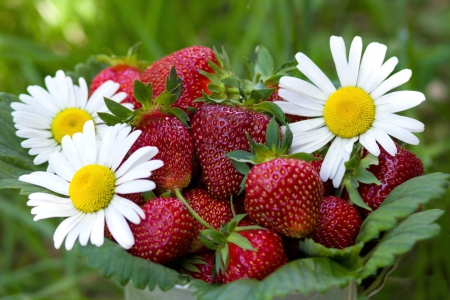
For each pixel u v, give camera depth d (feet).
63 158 0.98
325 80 1.01
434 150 1.59
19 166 1.04
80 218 0.94
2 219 1.76
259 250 0.91
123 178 0.94
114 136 0.97
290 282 0.85
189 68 1.02
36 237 1.61
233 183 0.97
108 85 1.09
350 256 0.90
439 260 1.40
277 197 0.91
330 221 0.96
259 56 1.09
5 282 1.52
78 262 1.54
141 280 0.89
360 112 0.98
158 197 0.96
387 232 0.93
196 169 1.02
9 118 1.09
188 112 1.01
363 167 0.98
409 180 0.95
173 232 0.92
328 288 0.85
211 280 0.95
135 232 0.93
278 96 1.04
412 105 0.97
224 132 0.96
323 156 1.02
